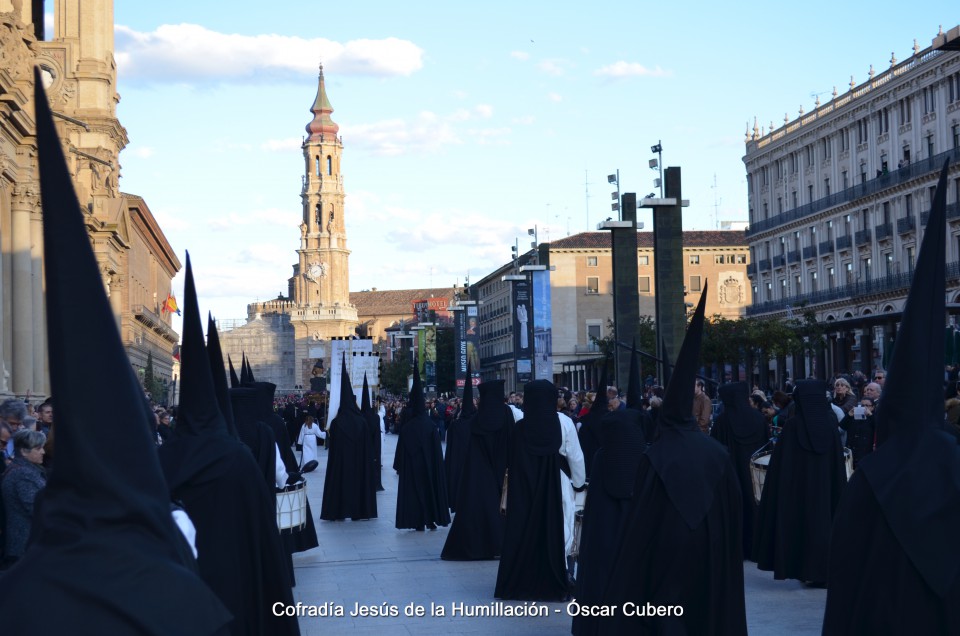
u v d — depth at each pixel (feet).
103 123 185.26
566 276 335.26
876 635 21.04
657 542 24.68
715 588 24.62
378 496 82.99
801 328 188.24
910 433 21.08
